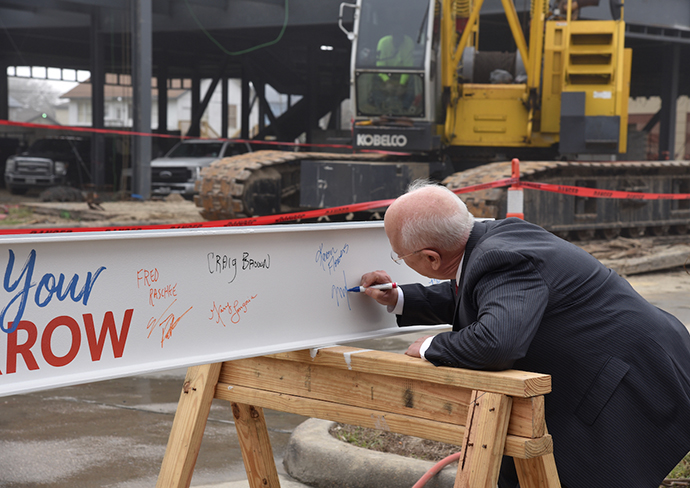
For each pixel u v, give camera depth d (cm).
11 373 186
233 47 3058
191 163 2016
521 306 208
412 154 1195
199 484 356
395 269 278
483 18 1972
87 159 2662
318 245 248
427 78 1059
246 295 230
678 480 323
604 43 1087
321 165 1111
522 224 235
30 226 1279
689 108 4456
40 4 2328
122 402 498
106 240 199
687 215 1370
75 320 196
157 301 211
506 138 1148
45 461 387
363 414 230
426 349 219
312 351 239
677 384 222
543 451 202
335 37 2889
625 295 230
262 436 276
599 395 221
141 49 1969
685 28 2180
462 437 209
